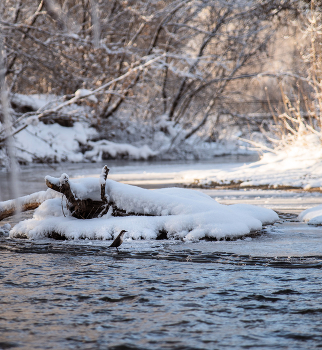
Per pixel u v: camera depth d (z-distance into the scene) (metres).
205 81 70.50
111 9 63.84
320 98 30.61
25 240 11.90
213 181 28.61
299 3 48.19
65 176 12.21
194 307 6.66
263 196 22.11
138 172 40.09
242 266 9.03
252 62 71.94
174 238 11.64
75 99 42.56
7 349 5.23
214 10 70.69
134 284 7.83
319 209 15.12
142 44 70.12
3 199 14.30
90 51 51.69
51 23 49.12
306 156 30.73
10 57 48.69
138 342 5.43
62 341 5.46
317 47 32.41
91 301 6.95
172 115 76.75
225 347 5.28
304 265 9.04
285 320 6.13
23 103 57.00
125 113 75.06
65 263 9.35
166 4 68.81
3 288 7.64
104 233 11.67
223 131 81.81
